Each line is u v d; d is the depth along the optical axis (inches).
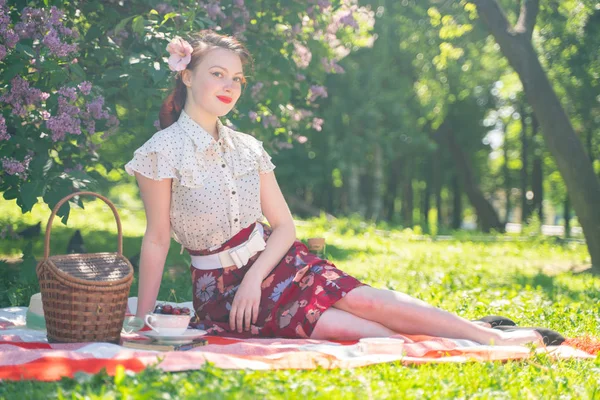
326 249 552.4
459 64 938.7
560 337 177.6
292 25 366.6
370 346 153.4
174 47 174.4
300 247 179.3
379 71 979.3
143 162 169.5
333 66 399.9
